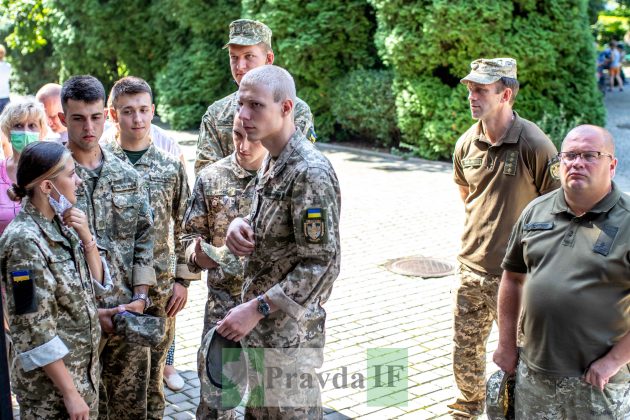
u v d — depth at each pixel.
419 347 5.59
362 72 14.61
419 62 12.99
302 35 14.87
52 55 21.16
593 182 3.04
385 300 6.59
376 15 13.80
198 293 6.85
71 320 3.24
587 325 3.07
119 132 4.26
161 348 4.19
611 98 21.66
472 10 12.05
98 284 3.49
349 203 10.22
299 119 4.30
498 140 4.07
